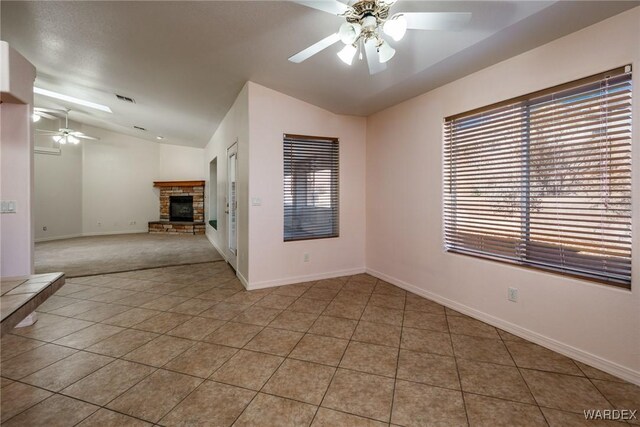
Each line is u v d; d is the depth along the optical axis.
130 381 1.79
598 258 1.91
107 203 8.34
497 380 1.79
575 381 1.77
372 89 3.12
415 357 2.05
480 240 2.65
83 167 7.94
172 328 2.51
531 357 2.04
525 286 2.28
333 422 1.47
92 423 1.45
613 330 1.82
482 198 2.62
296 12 2.13
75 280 3.91
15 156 2.52
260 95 3.43
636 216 1.73
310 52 1.92
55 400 1.61
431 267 3.13
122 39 2.75
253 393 1.68
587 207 1.96
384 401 1.62
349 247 4.10
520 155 2.32
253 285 3.49
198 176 9.06
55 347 2.19
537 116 2.20
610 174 1.86
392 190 3.66
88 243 6.80
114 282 3.82
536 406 1.57
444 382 1.78
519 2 1.70
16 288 1.32
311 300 3.15
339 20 2.14
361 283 3.74
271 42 2.53
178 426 1.44
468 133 2.72
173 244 6.75
